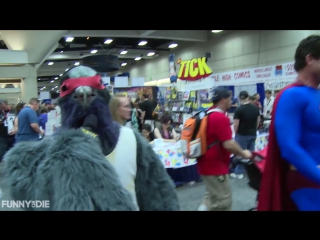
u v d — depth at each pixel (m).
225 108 2.86
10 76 14.39
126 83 11.68
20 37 11.64
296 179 1.35
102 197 0.73
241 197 4.35
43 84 47.62
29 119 5.02
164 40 20.02
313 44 1.28
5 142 6.36
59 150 0.75
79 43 20.89
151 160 1.11
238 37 14.80
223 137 2.69
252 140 5.37
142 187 1.08
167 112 9.86
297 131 1.27
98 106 0.93
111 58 13.66
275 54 12.83
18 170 0.83
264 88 9.27
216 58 16.45
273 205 1.41
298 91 1.29
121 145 1.01
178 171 5.02
